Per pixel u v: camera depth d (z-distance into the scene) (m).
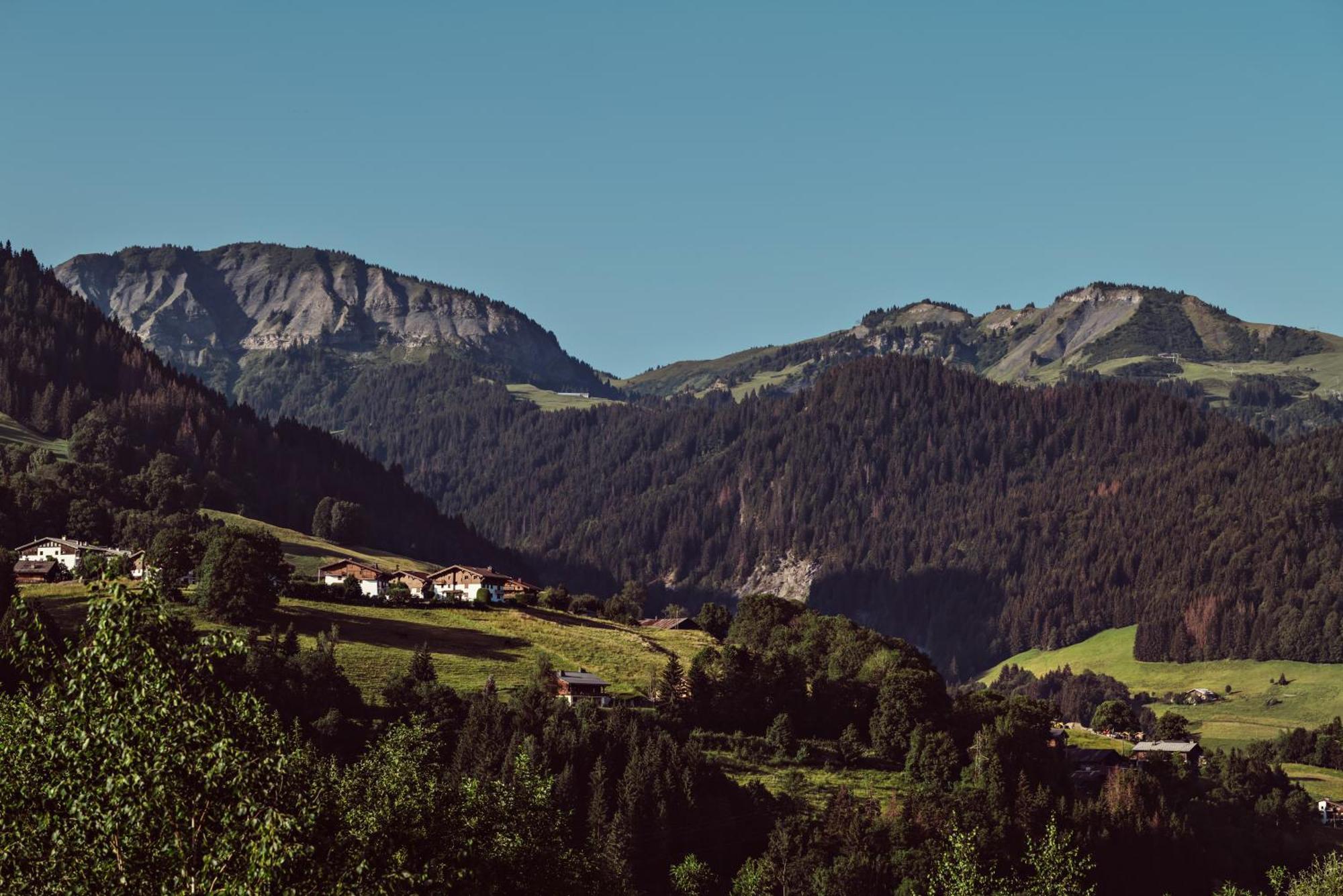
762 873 147.88
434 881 57.16
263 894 43.00
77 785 43.34
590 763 162.62
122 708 43.75
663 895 145.12
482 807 66.56
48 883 43.59
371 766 65.38
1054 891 95.31
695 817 159.75
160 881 43.59
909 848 159.62
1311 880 108.38
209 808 44.09
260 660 163.88
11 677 113.12
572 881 69.69
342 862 49.94
